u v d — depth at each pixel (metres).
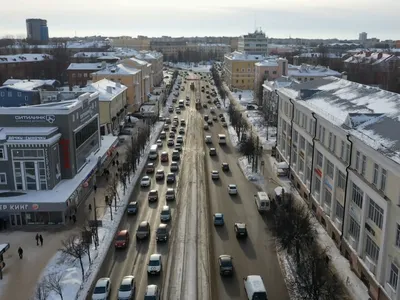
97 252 43.53
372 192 34.88
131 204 54.09
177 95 160.75
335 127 43.75
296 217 42.19
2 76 166.75
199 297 35.59
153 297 33.88
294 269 39.50
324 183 48.75
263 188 62.81
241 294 36.12
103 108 94.38
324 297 32.69
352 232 40.53
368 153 35.66
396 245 31.20
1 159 51.88
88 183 61.44
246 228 48.66
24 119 55.06
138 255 43.00
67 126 55.56
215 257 42.44
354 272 38.66
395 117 37.31
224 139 89.06
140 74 133.25
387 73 160.88
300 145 60.44
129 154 72.44
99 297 34.84
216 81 188.38
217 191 61.59
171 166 70.88
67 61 197.00
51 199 49.97
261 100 130.25
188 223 50.47
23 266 41.06
